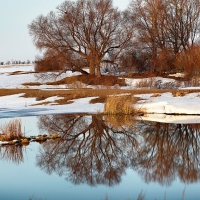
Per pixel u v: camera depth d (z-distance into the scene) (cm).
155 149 1588
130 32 5694
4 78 6738
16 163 1346
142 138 1828
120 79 5325
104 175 1189
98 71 5741
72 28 5609
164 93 3219
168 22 5747
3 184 1098
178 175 1184
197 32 5819
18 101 3528
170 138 1814
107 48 5841
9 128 1777
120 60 5819
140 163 1349
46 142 1736
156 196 984
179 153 1509
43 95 3634
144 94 3216
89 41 5653
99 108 2869
